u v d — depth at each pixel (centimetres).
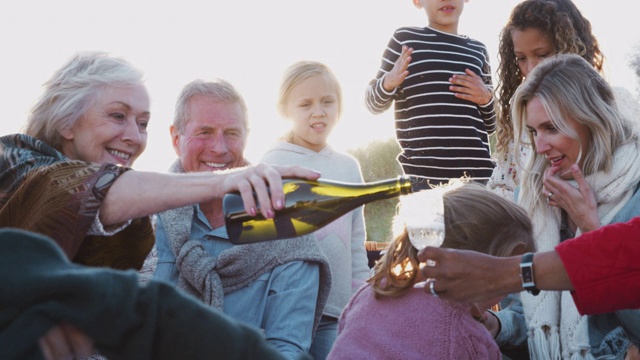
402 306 224
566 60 303
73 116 229
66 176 196
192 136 332
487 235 230
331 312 363
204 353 92
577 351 295
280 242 308
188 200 192
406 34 481
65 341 89
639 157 291
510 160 395
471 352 218
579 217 289
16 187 204
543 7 398
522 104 311
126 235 211
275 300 300
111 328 88
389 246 231
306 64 405
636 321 277
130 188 194
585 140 296
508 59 418
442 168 461
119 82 234
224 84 340
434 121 464
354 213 395
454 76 465
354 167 407
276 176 188
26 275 85
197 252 306
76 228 190
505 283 194
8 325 84
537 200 312
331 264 369
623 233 195
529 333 307
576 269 193
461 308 220
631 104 311
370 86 488
